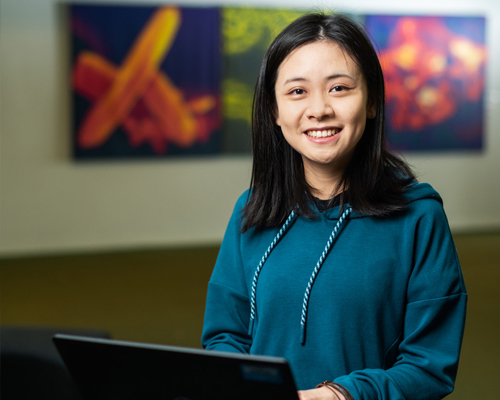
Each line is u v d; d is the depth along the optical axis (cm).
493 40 787
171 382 93
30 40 672
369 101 121
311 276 118
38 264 648
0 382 179
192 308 490
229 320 132
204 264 643
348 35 114
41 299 521
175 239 734
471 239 741
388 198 119
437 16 759
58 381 176
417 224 118
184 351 90
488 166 799
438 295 116
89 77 683
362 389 105
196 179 730
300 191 125
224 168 736
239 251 133
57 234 700
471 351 381
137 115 699
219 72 714
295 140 119
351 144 116
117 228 715
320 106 113
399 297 117
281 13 716
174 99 707
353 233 120
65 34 679
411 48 756
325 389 106
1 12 663
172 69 702
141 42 691
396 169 126
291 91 117
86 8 675
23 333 190
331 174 125
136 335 426
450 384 114
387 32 748
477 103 780
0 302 514
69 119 689
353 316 115
